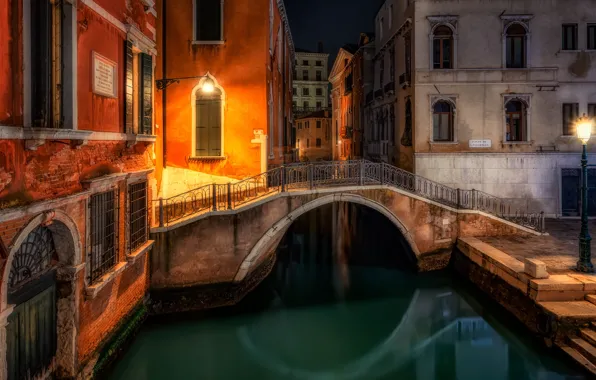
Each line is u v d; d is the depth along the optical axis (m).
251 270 12.49
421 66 18.30
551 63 18.34
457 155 18.31
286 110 22.42
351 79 33.47
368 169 14.17
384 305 13.20
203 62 13.58
